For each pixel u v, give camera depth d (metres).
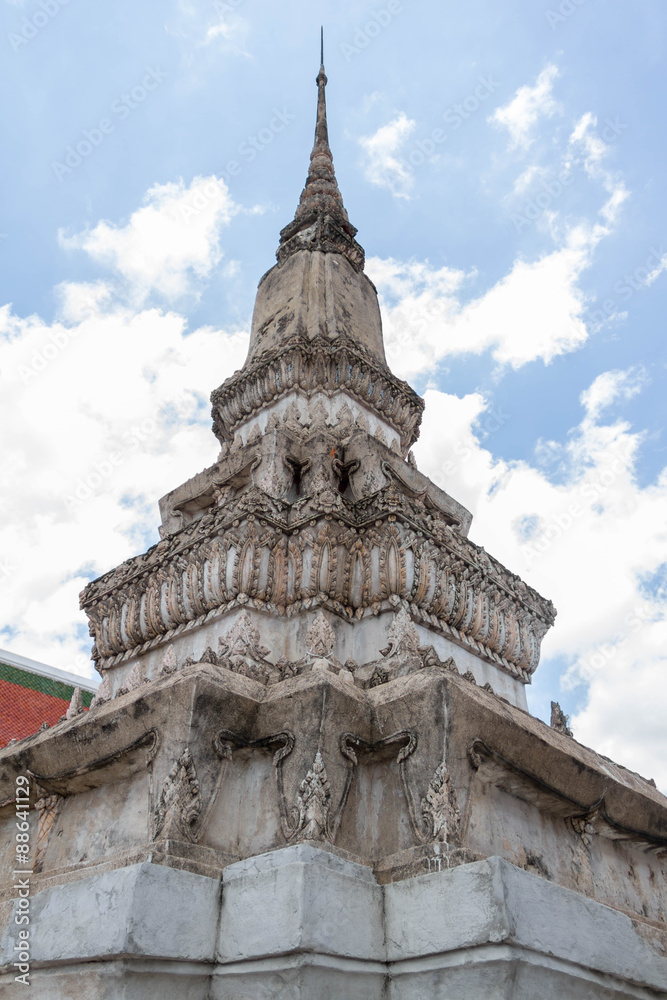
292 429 14.57
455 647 12.29
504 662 13.09
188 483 15.18
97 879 7.59
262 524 11.55
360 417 15.41
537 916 7.45
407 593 11.16
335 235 19.05
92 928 7.24
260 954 7.18
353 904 7.62
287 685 9.30
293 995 7.00
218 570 11.38
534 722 10.46
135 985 7.02
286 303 17.59
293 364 15.46
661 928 10.56
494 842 8.99
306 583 11.30
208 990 7.48
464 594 12.20
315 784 8.36
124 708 9.30
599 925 8.32
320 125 23.61
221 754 8.84
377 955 7.62
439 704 8.67
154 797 8.56
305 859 7.71
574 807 10.12
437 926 7.43
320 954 7.11
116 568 13.41
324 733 8.66
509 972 6.99
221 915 7.71
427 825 8.27
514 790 9.66
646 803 10.95
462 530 15.53
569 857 10.09
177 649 11.98
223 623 11.46
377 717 9.16
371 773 9.20
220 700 8.90
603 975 8.17
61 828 9.92
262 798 8.84
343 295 17.69
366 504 11.91
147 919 7.07
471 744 8.86
